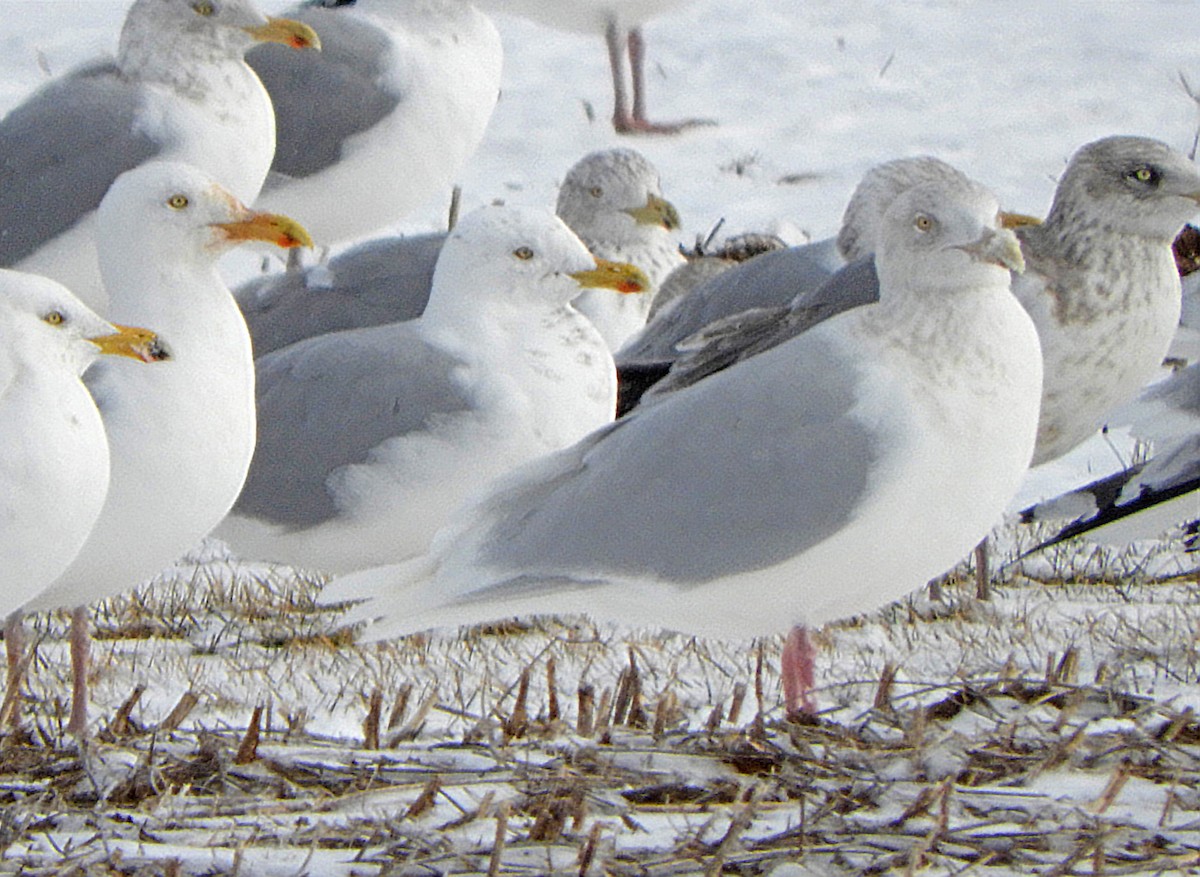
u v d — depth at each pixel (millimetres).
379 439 13477
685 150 27750
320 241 19984
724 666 13102
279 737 10359
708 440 10594
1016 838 8398
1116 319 14750
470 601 10750
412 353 13594
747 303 16406
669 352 16516
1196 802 8961
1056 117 29250
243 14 17234
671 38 32375
